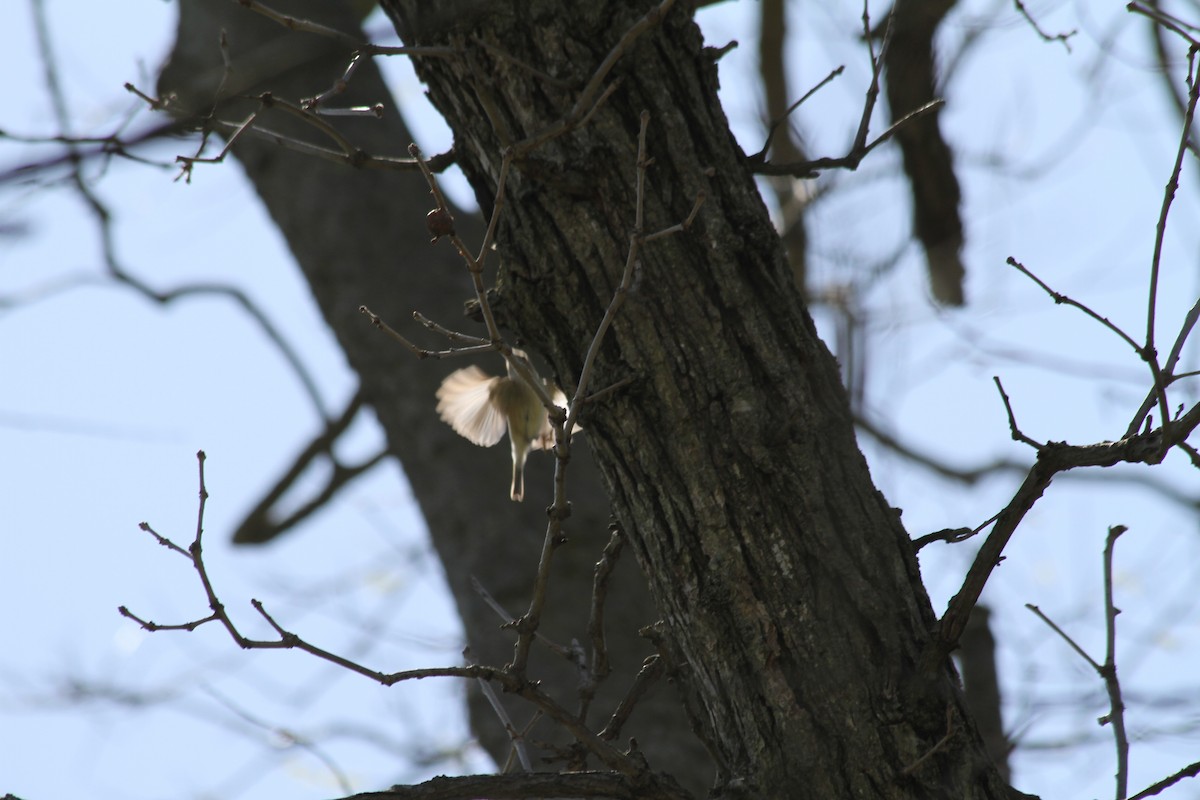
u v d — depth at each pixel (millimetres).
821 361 6105
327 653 5801
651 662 6922
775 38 15438
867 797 5574
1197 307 5664
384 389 14336
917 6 12266
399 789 5645
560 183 5965
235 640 5812
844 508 5922
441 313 14273
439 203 5559
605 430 6094
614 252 6012
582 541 12805
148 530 5957
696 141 6090
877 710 5668
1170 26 6020
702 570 5918
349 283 14594
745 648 5828
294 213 15000
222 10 15109
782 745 5711
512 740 6773
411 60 6465
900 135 12977
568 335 6156
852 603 5809
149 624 5789
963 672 12102
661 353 5965
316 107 6176
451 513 13414
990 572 5633
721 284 6000
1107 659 6895
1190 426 5297
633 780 5789
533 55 6004
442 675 5914
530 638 6012
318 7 15664
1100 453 5492
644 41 6047
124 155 4941
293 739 11258
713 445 5910
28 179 4168
